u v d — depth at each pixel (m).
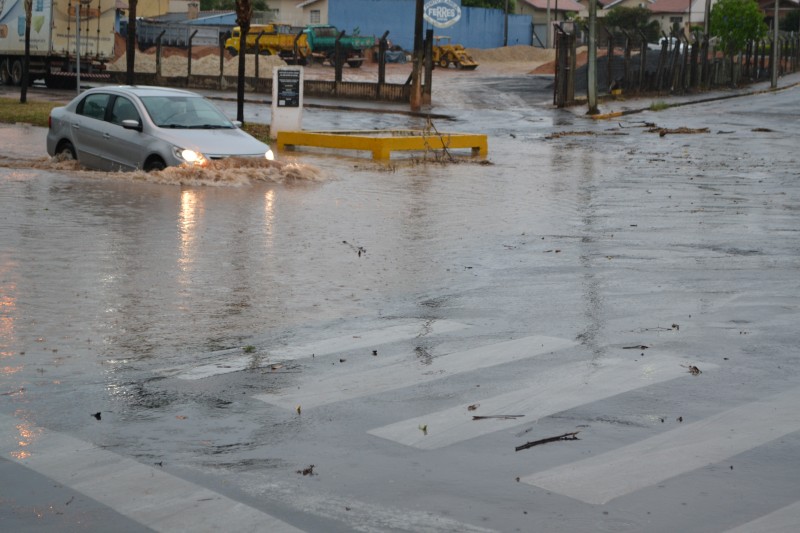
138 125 20.61
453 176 23.97
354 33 86.06
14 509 5.78
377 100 53.97
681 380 8.50
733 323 10.49
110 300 10.99
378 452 6.80
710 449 6.88
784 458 6.72
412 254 14.19
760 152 31.56
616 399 7.98
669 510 5.87
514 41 121.00
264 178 20.92
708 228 16.88
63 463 6.49
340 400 7.91
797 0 142.75
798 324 10.46
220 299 11.23
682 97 63.84
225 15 100.75
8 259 12.78
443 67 92.62
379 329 10.18
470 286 12.27
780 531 5.59
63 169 21.80
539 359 9.12
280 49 81.62
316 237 15.19
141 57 67.81
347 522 5.68
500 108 52.56
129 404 7.72
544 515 5.79
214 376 8.50
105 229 15.02
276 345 9.52
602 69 67.50
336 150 30.14
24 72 42.06
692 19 144.25
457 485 6.23
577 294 11.87
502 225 16.94
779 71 92.94
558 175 24.77
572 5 137.38
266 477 6.33
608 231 16.50
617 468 6.52
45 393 7.92
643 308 11.17
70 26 54.44
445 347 9.52
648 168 26.70
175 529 5.55
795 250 14.84
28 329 9.77
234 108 46.47
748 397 8.05
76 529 5.54
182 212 16.77
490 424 7.38
